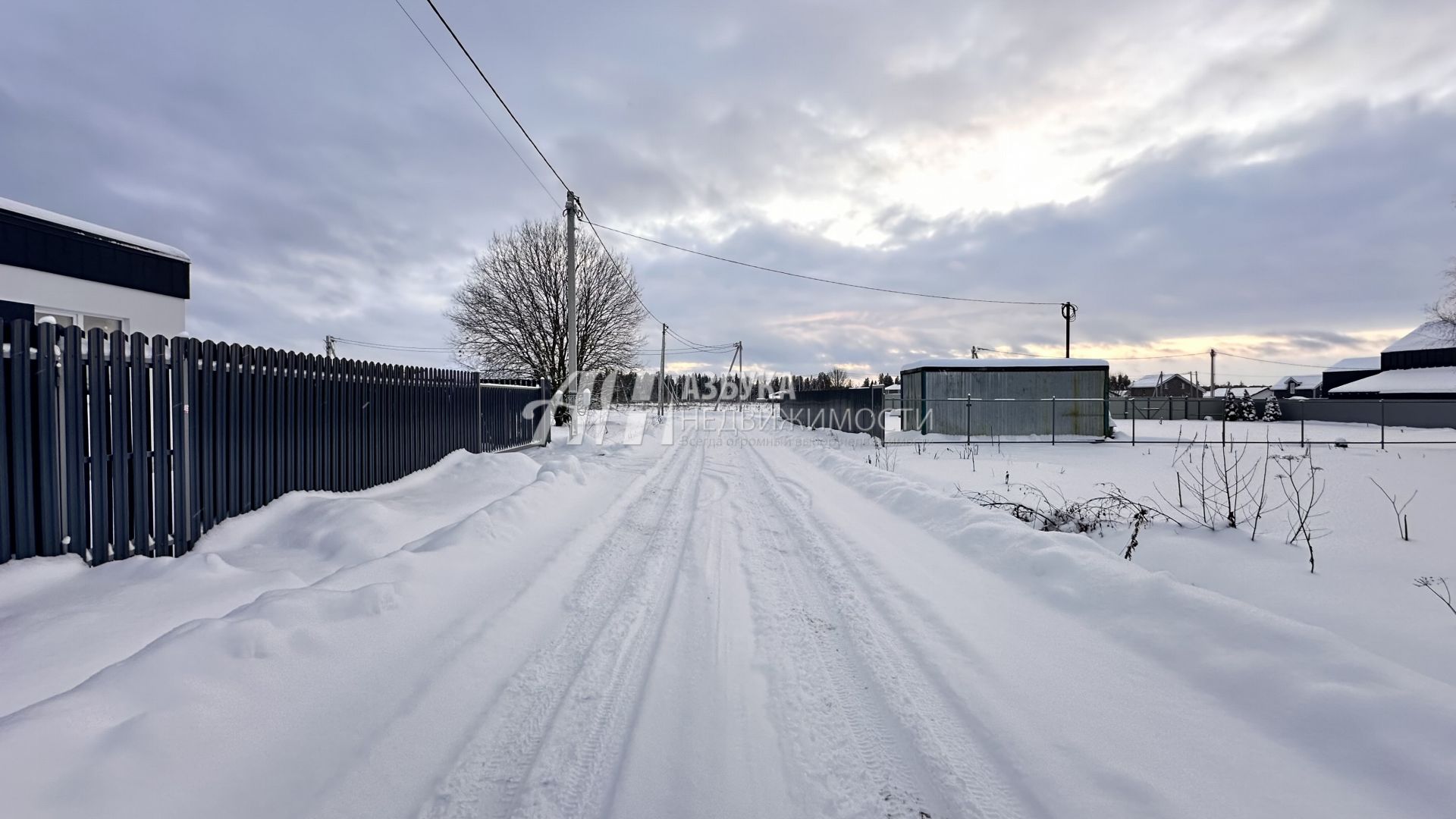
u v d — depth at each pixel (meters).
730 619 3.90
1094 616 3.82
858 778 2.32
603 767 2.38
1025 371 20.77
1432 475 10.70
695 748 2.50
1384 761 2.21
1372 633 3.66
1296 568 4.92
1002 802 2.17
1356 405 30.33
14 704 2.56
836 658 3.33
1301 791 2.14
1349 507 7.65
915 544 5.88
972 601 4.21
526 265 24.22
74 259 7.43
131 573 4.18
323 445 7.04
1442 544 5.66
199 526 5.11
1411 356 33.59
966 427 20.52
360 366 7.88
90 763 2.00
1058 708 2.77
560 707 2.81
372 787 2.21
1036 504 7.77
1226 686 2.86
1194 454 15.09
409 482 8.83
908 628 3.72
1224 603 3.40
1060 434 20.66
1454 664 3.24
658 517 7.07
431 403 10.07
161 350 4.78
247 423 5.75
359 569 3.98
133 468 4.57
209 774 2.13
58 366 4.14
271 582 4.16
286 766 2.26
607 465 11.79
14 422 3.91
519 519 5.93
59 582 3.96
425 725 2.62
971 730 2.61
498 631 3.61
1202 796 2.13
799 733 2.62
